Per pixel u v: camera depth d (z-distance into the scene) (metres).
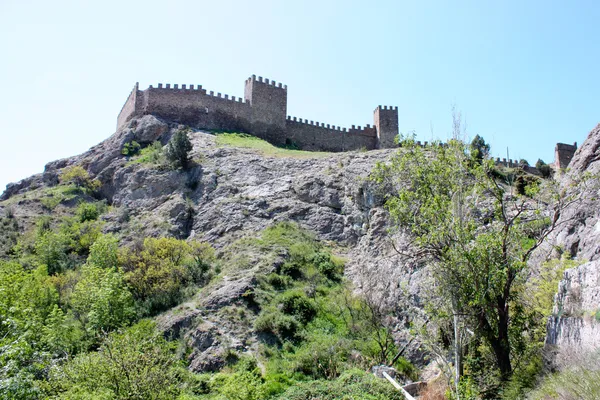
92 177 59.41
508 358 19.00
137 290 36.19
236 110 67.75
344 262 39.38
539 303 21.16
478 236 19.58
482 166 21.34
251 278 34.72
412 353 28.20
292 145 69.56
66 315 33.12
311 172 51.31
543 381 15.17
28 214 52.53
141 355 21.69
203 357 28.31
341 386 23.58
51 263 43.09
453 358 21.62
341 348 28.83
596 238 22.05
